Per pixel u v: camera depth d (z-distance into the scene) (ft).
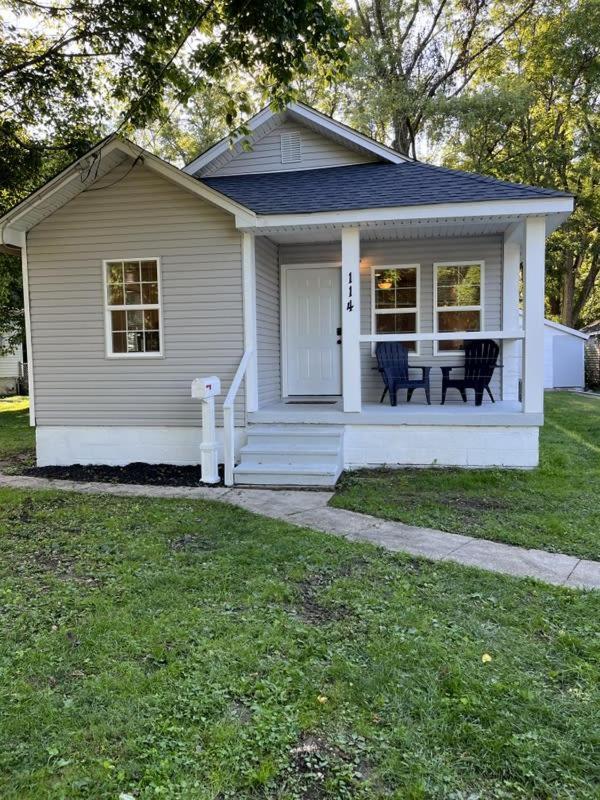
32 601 10.71
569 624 9.66
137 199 23.68
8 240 23.94
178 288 23.73
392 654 8.63
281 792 5.99
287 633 9.32
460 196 21.22
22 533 15.03
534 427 22.03
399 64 58.80
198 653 8.70
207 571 12.07
